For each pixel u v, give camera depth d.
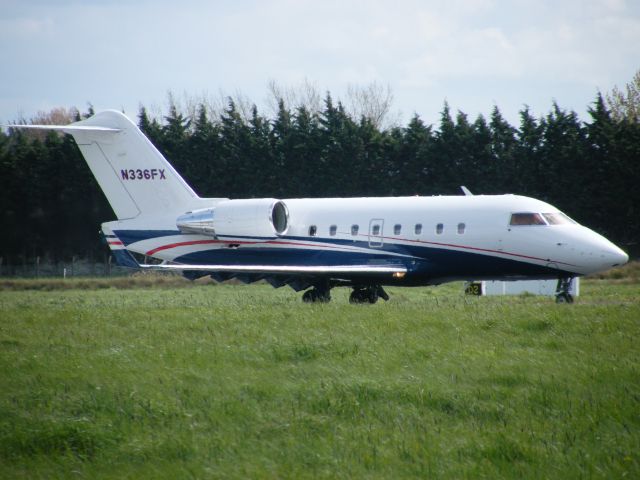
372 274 118.50
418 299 132.88
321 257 123.75
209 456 45.31
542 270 111.56
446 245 115.31
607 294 135.12
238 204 127.62
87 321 93.44
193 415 51.75
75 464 45.16
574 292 133.38
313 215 125.00
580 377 59.47
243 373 62.88
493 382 58.91
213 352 70.44
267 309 99.75
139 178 133.50
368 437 47.28
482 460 43.94
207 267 117.50
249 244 127.62
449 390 56.22
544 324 80.06
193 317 93.75
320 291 122.94
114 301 138.62
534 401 53.91
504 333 77.06
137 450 46.00
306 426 49.41
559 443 46.16
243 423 50.56
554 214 113.06
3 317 99.25
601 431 48.25
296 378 61.00
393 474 42.44
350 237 121.69
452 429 48.94
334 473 42.59
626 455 44.19
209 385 59.38
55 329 87.62
